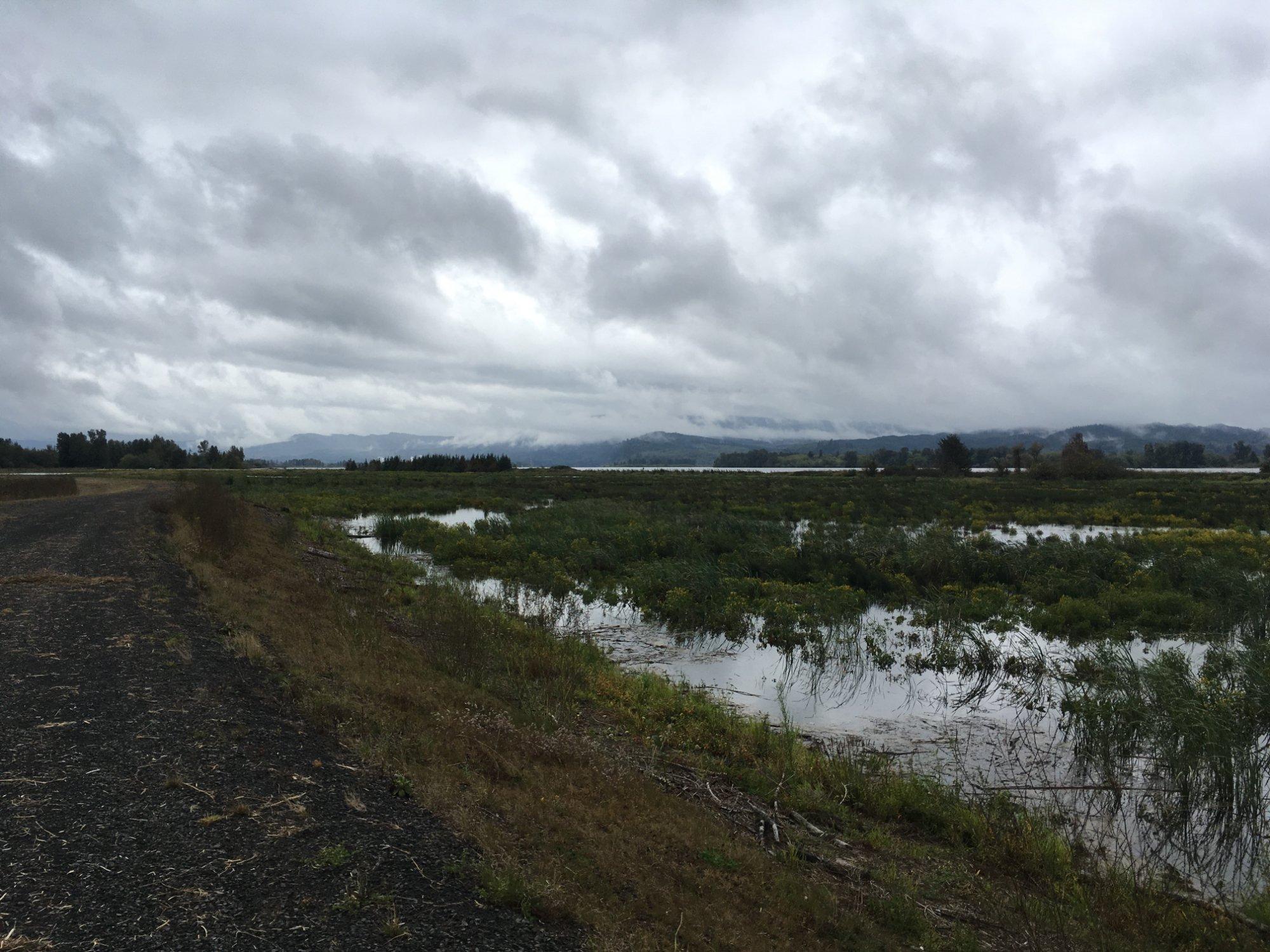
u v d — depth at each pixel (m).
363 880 4.45
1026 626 16.44
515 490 57.62
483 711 8.94
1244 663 11.66
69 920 3.70
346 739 6.86
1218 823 8.15
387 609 15.16
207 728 6.52
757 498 48.88
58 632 9.38
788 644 14.94
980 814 7.85
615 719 10.30
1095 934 5.82
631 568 21.98
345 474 86.81
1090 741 9.97
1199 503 43.25
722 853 6.34
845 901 6.04
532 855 5.28
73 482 41.53
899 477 83.31
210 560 15.96
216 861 4.43
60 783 5.20
